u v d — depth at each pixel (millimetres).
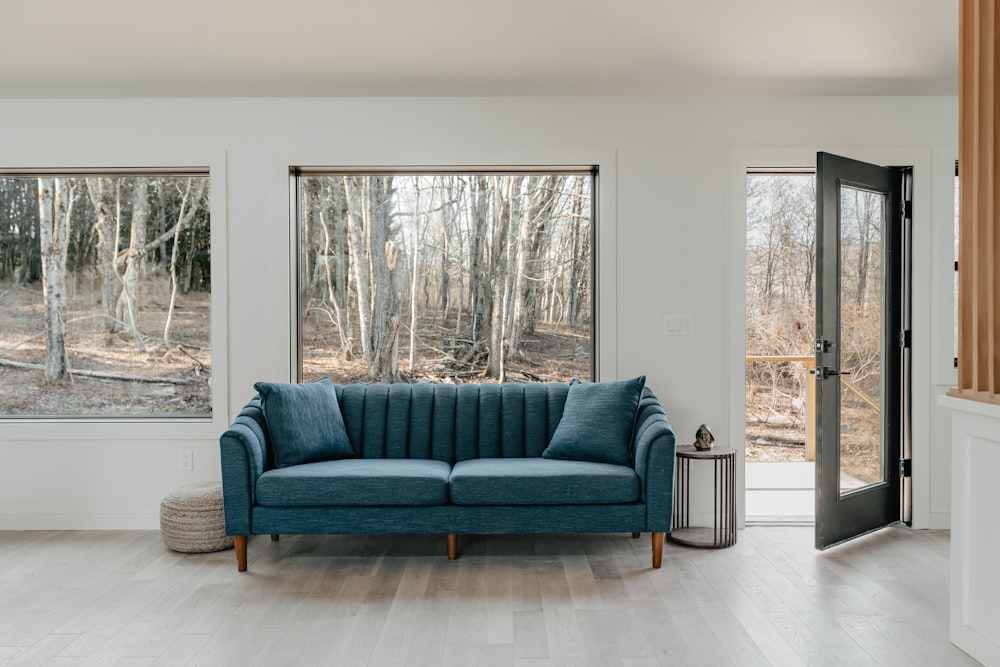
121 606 3133
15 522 4363
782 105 4352
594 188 4441
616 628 2885
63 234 4613
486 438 4141
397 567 3654
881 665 2561
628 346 4391
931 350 4312
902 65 3799
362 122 4371
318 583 3418
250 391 4406
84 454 4379
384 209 5113
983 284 2594
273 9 3146
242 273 4391
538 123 4371
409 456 4133
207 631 2867
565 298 5148
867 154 4324
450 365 5156
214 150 4363
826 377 3859
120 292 4637
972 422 2607
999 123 2506
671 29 3363
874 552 3875
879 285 4254
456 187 5129
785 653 2654
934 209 4312
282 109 4371
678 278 4383
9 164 4355
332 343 5121
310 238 5102
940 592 3281
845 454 4031
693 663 2574
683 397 4395
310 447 3840
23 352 4609
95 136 4371
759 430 7109
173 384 4652
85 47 3553
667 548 3967
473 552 3904
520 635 2818
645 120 4371
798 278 6922
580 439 3871
